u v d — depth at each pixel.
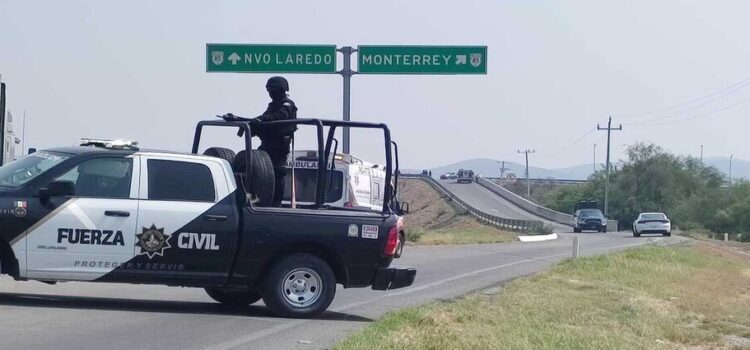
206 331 12.14
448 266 26.39
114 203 12.87
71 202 12.72
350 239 13.87
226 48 34.72
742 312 17.92
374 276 14.08
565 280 21.48
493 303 16.30
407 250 33.78
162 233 12.98
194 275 13.23
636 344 12.91
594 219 69.94
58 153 13.07
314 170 24.88
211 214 13.20
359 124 14.70
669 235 59.84
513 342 11.68
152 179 13.12
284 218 13.58
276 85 14.60
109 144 13.24
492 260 29.59
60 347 10.44
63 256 12.66
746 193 96.25
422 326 12.57
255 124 14.44
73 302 14.02
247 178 13.55
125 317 12.83
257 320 13.34
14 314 12.45
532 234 57.78
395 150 16.20
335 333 12.44
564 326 13.71
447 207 94.06
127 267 12.91
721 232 94.50
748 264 38.03
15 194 12.56
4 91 20.47
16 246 12.49
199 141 14.90
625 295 18.94
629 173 108.25
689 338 14.38
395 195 16.34
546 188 156.88
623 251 32.88
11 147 22.66
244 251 13.38
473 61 34.91
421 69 35.00
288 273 13.66
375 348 10.69
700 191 106.25
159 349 10.68
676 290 21.45
